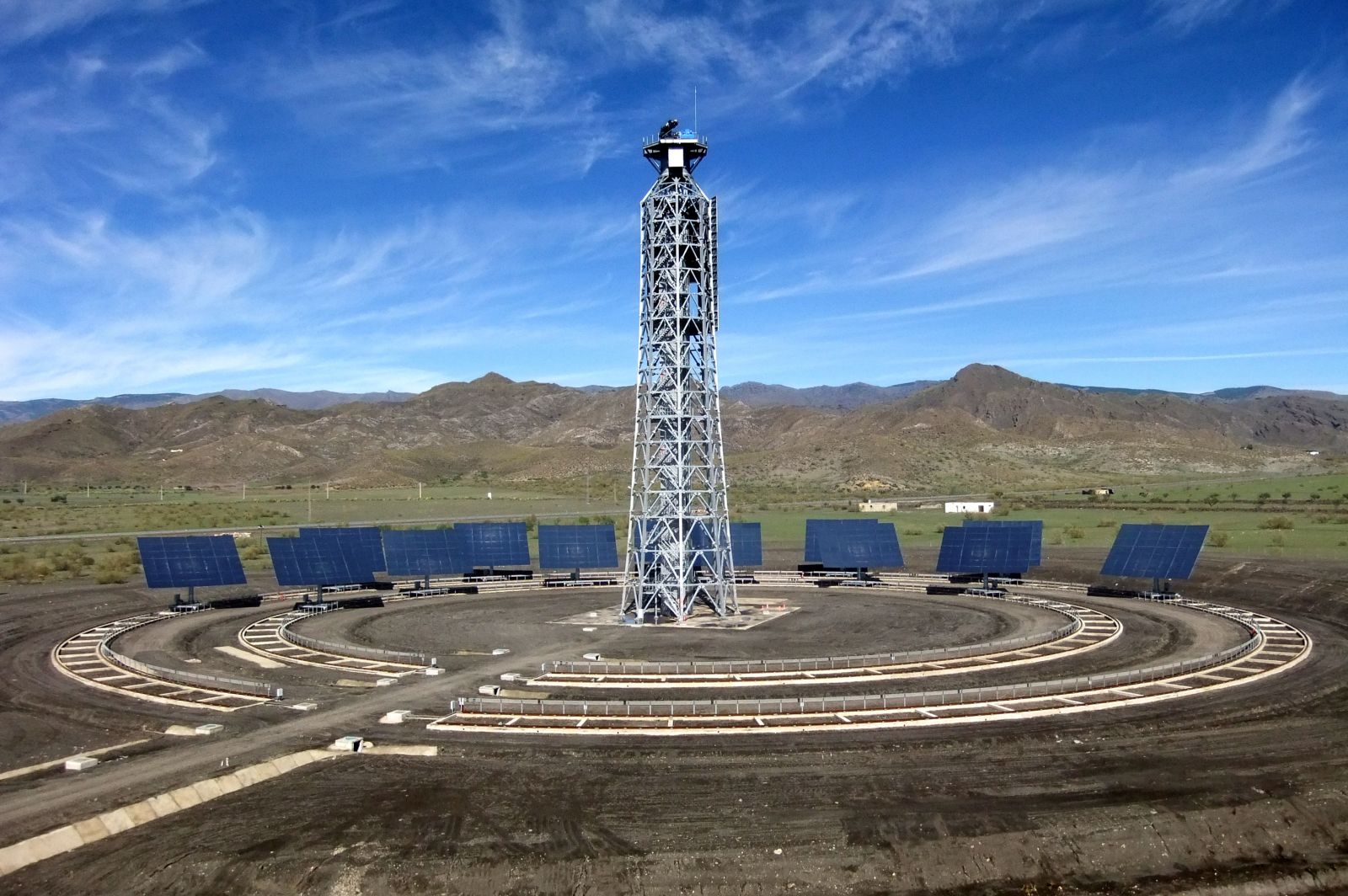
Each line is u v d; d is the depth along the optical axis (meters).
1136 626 53.75
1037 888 22.73
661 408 61.00
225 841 24.05
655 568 59.62
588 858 22.84
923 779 27.50
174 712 36.34
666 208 60.62
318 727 33.69
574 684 40.34
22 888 22.17
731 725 33.12
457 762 29.50
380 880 22.06
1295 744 30.38
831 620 57.88
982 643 48.88
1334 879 23.36
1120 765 28.55
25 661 47.25
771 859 22.95
